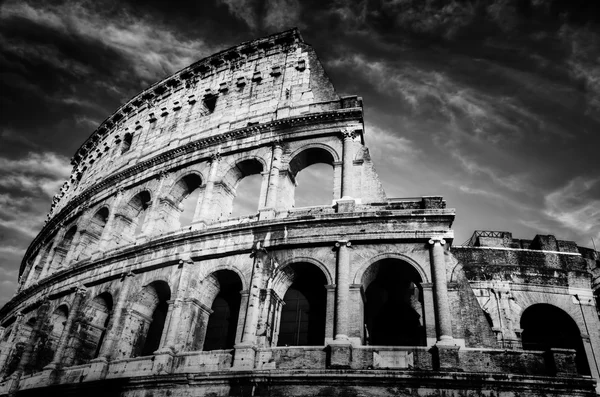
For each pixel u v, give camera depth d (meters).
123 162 50.69
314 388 25.08
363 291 29.83
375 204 32.78
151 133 51.00
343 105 39.47
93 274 39.38
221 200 38.78
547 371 24.53
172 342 30.30
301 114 40.28
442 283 27.72
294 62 45.59
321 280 32.56
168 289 35.91
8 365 42.44
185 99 50.81
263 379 25.77
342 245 30.45
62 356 35.47
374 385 24.48
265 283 30.75
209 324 33.88
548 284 35.75
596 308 35.34
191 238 34.66
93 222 48.28
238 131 40.44
